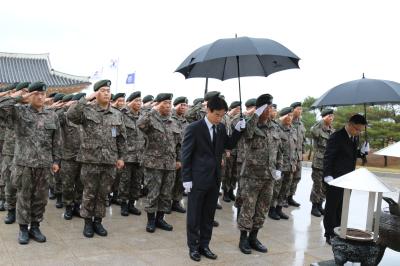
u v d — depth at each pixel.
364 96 4.48
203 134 4.43
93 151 4.99
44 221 5.70
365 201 9.23
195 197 4.42
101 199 5.12
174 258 4.43
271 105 4.84
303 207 8.19
